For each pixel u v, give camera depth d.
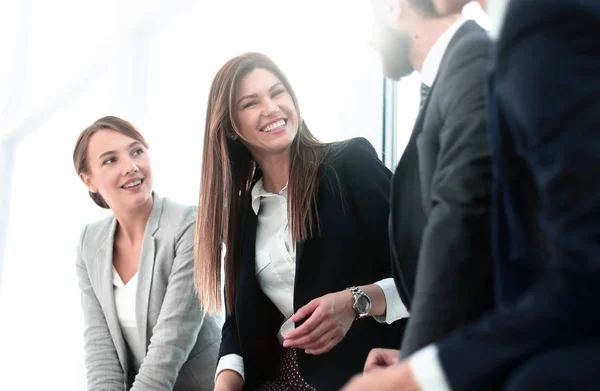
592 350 0.55
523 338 0.57
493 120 0.69
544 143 0.57
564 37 0.57
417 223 1.13
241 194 2.07
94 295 2.62
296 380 1.84
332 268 1.81
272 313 1.94
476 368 0.59
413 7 1.16
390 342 1.76
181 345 2.35
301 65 3.00
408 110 2.84
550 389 0.55
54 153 3.99
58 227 3.86
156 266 2.48
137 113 3.60
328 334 1.61
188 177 3.34
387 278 1.77
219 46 3.37
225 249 2.05
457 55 1.04
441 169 0.96
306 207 1.86
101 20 3.86
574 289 0.54
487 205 0.89
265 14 3.19
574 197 0.54
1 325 3.83
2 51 4.55
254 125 1.94
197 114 3.39
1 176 4.12
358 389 0.65
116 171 2.52
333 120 2.91
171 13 3.60
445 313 0.86
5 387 3.69
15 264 3.95
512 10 0.62
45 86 4.14
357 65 2.91
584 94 0.55
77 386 3.55
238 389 1.92
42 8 4.32
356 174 1.90
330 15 2.99
